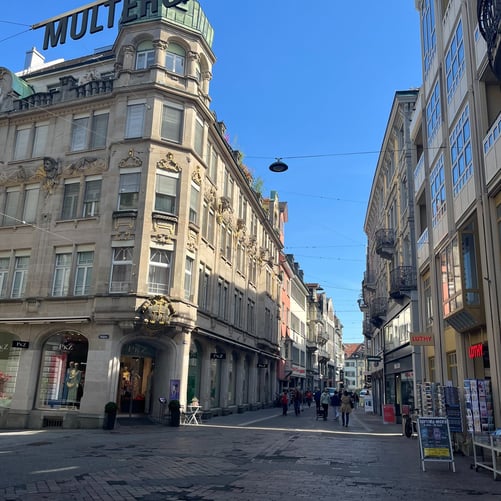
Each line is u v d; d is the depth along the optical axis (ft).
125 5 30.09
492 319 44.78
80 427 66.80
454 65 57.11
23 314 75.05
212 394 91.35
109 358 68.33
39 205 79.00
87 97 79.82
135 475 30.58
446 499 26.02
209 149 88.99
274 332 145.48
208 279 88.79
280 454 42.04
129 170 74.59
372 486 29.14
